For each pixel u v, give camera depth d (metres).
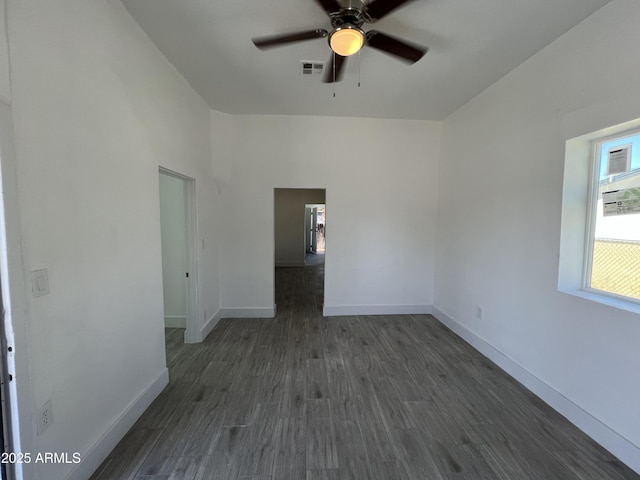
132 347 2.00
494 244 2.89
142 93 2.12
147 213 2.19
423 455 1.74
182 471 1.62
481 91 3.10
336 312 4.23
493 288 2.91
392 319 4.09
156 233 2.32
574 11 1.87
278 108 3.67
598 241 2.07
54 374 1.36
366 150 4.06
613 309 1.76
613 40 1.76
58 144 1.38
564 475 1.61
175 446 1.79
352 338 3.45
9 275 1.15
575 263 2.16
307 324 3.89
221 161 3.83
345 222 4.13
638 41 1.63
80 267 1.52
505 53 2.37
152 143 2.27
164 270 3.72
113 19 1.78
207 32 2.13
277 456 1.72
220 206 3.99
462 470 1.64
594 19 1.88
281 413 2.11
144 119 2.15
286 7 1.88
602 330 1.83
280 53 2.41
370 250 4.19
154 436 1.88
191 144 3.05
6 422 1.18
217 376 2.62
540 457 1.73
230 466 1.65
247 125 3.93
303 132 3.98
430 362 2.88
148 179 2.21
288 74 2.76
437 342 3.35
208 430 1.93
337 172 4.06
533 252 2.40
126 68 1.92
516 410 2.16
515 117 2.60
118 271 1.85
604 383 1.82
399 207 4.17
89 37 1.58
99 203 1.67
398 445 1.81
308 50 2.37
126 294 1.94
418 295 4.30
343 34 1.66
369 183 4.11
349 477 1.59
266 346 3.23
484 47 2.29
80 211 1.52
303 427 1.97
